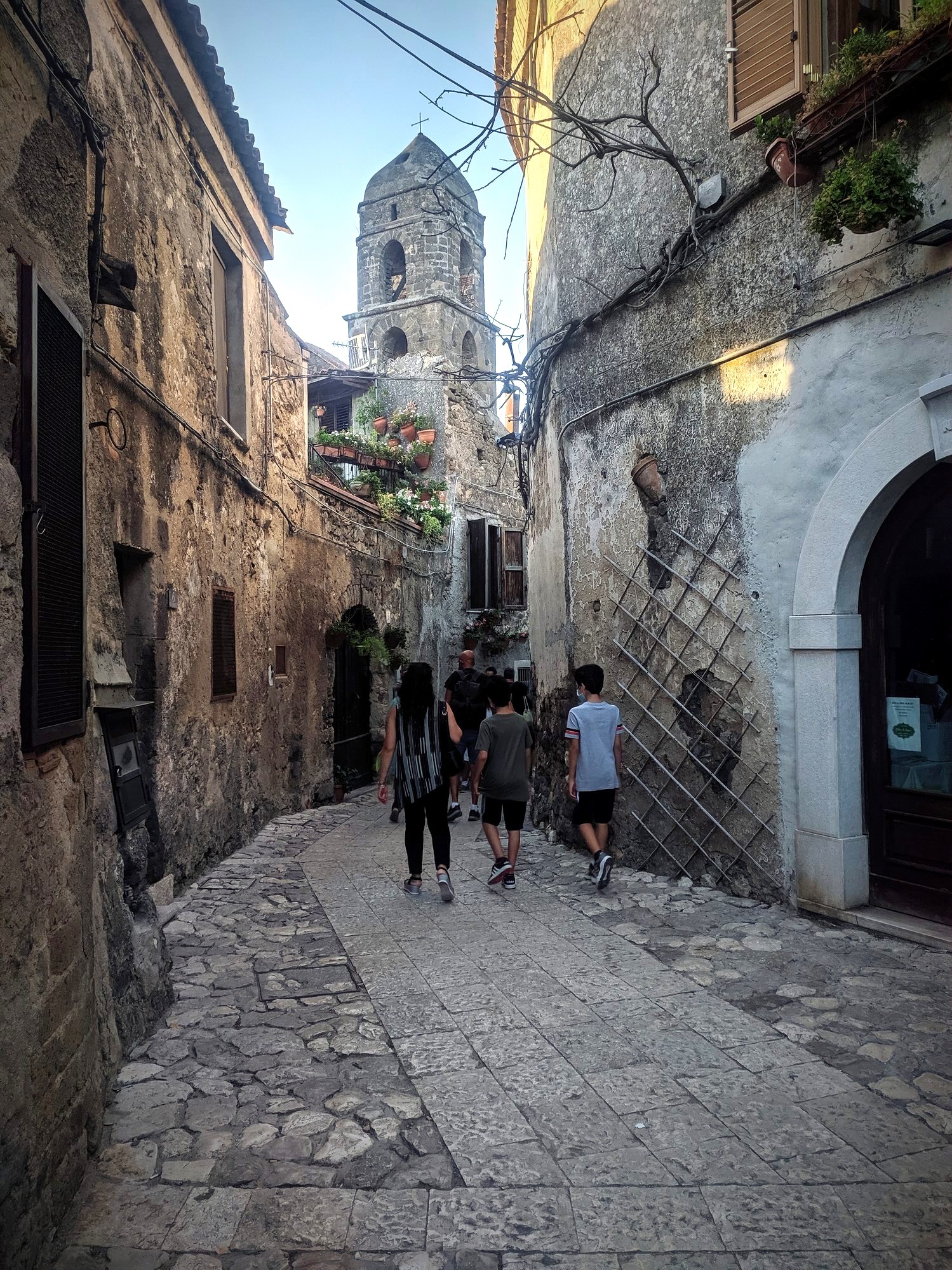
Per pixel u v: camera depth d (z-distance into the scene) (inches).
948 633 178.2
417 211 796.6
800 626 202.4
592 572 287.6
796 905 206.4
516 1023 146.9
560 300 313.7
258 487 347.3
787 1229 92.6
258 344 359.3
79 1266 87.6
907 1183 100.0
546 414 350.0
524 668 780.6
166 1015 152.1
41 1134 88.9
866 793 197.0
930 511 182.4
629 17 264.5
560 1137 110.9
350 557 491.2
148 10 223.6
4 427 86.7
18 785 87.3
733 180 222.5
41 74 102.3
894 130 177.6
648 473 256.1
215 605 289.9
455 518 724.7
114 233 210.1
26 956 87.6
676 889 234.7
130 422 215.5
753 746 219.6
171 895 231.0
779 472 211.2
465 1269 87.3
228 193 321.7
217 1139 111.3
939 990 154.9
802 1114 115.0
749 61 202.8
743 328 221.6
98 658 152.5
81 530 111.6
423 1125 114.7
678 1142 109.0
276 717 376.5
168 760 238.5
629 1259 88.5
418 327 785.6
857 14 196.9
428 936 198.1
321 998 160.1
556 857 288.8
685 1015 148.3
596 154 228.2
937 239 168.6
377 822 374.6
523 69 389.1
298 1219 95.2
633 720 264.7
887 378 183.8
